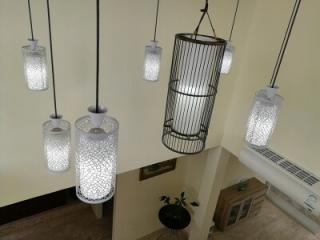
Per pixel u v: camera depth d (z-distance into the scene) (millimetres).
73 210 5660
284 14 2938
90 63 2469
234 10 3086
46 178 2744
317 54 2723
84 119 1002
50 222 5383
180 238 5457
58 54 2285
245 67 3469
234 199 5273
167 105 1337
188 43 1157
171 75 1270
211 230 5227
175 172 5039
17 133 2404
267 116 1544
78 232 5258
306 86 2861
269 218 6012
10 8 1973
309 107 2869
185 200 5262
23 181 2639
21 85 2240
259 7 3186
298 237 5605
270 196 6383
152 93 2980
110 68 2598
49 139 1563
